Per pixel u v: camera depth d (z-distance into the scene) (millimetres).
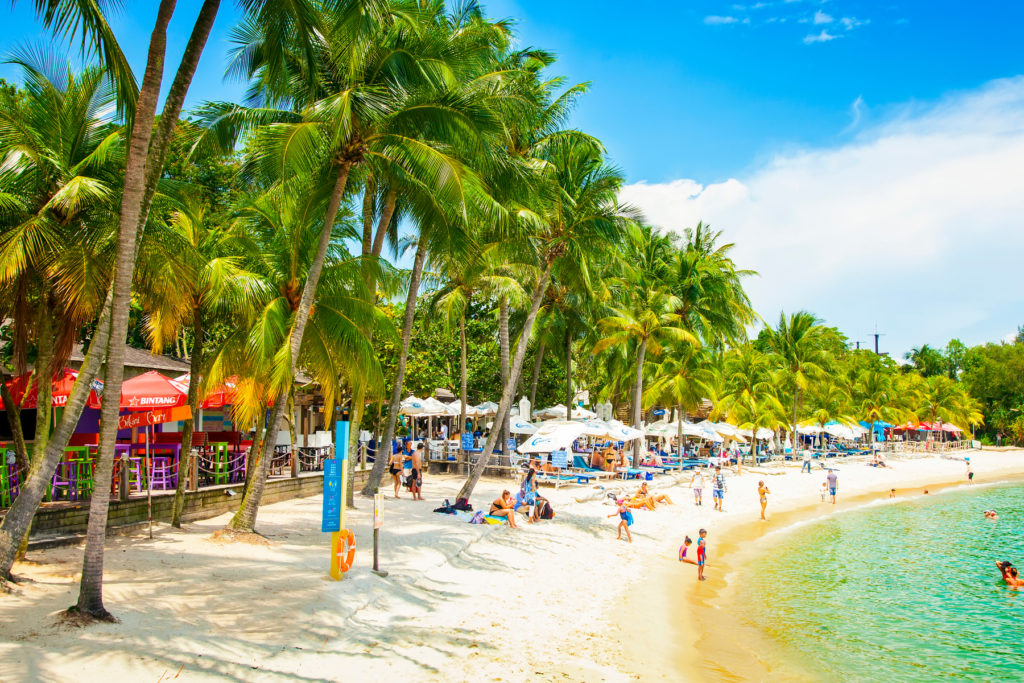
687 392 38750
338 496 11508
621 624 11930
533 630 10891
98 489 8242
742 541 22047
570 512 22406
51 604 8523
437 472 29719
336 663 8266
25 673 6551
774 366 53406
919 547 22328
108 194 9703
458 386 37469
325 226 13461
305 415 29312
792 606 14688
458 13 19188
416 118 13578
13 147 9438
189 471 15438
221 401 17562
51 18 7953
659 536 20922
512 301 26375
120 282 8211
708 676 9945
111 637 7754
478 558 15039
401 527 16500
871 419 65750
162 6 8320
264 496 17953
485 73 17297
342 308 14617
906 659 11594
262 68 13805
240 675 7434
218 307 15344
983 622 13922
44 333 10555
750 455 49406
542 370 42719
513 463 29266
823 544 22406
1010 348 79875
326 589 10781
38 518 11414
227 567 11406
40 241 9109
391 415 20797
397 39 14117
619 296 35750
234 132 13406
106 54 8398
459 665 8883
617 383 44969
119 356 8273
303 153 12047
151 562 11172
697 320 37938
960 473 50906
